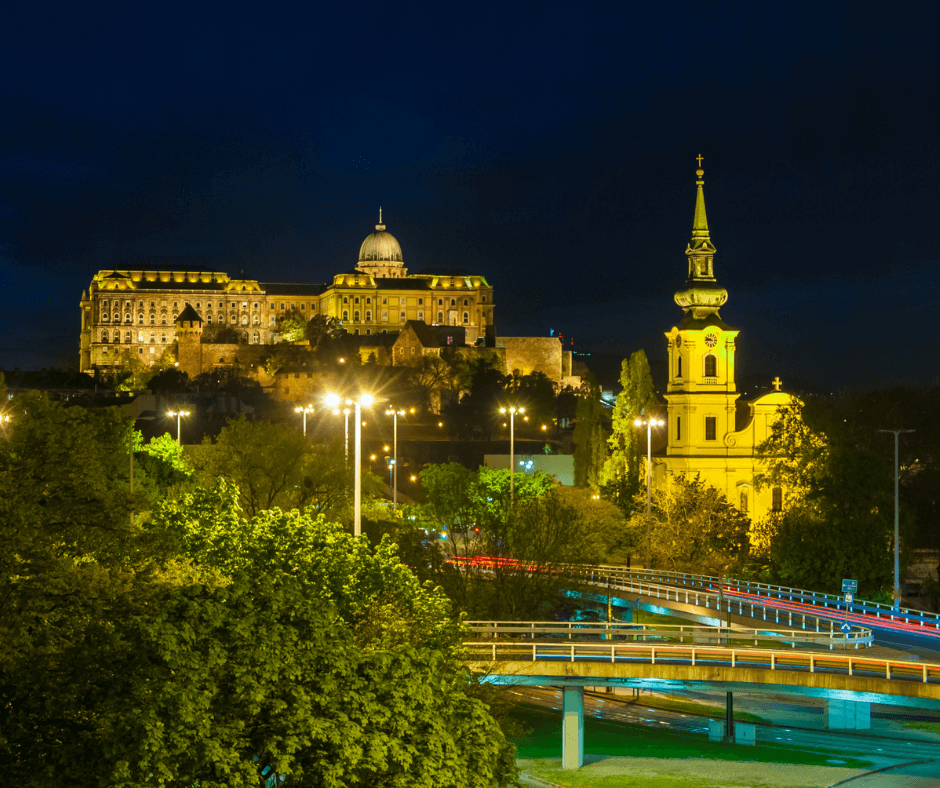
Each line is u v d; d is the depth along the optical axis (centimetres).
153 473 12688
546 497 12988
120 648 3641
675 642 8806
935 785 6906
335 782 3538
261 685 3703
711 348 15975
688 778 7081
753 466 15850
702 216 16325
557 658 7244
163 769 3347
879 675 6781
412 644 4869
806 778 7075
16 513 3862
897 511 9456
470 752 4016
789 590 10281
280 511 5609
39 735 3616
